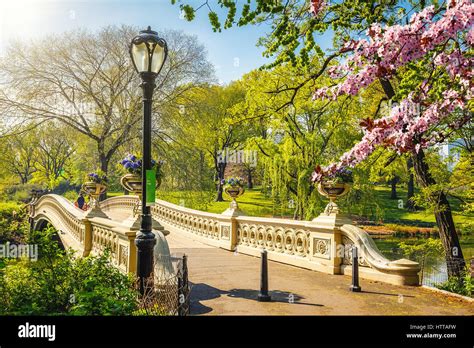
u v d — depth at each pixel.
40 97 30.73
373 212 24.12
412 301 7.20
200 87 32.78
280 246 11.73
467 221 15.12
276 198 24.89
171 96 31.94
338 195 10.05
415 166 13.62
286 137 23.81
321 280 8.95
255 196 44.91
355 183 21.70
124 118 31.56
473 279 10.38
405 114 6.41
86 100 32.16
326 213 10.09
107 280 6.48
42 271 6.26
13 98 30.33
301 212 23.05
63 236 16.92
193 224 17.53
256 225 12.92
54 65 30.33
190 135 32.56
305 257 10.70
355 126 22.38
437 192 13.02
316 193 22.36
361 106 21.12
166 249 7.66
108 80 32.22
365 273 9.08
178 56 31.91
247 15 7.59
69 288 5.96
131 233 8.22
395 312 6.54
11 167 42.97
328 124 23.16
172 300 5.78
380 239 27.16
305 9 9.66
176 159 30.62
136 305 5.99
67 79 31.36
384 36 5.60
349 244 9.56
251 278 9.23
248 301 7.20
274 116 23.30
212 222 15.67
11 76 29.81
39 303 5.70
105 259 6.94
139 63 6.89
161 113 31.06
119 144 32.03
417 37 5.50
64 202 18.50
